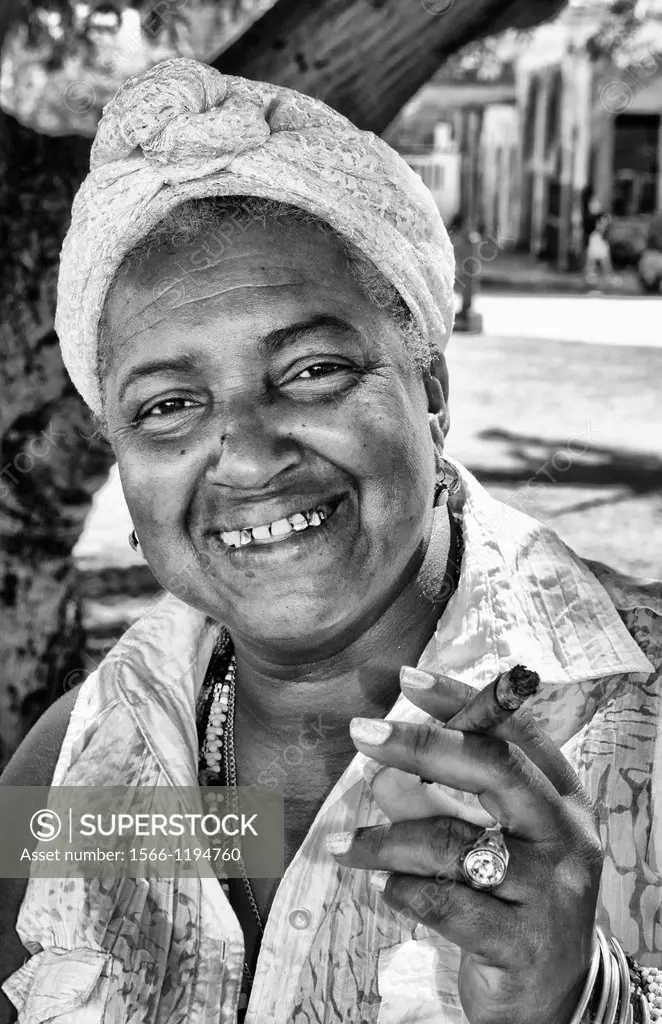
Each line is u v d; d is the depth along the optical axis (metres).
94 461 3.00
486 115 18.77
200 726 1.42
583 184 18.30
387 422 1.17
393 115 2.45
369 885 1.20
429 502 1.24
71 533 3.08
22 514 3.01
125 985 1.28
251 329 1.15
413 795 0.98
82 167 2.80
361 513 1.17
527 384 10.12
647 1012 1.04
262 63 2.36
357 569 1.17
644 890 1.17
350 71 2.36
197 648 1.42
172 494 1.19
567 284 17.17
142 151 1.19
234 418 1.15
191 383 1.17
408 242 1.22
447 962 1.16
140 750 1.38
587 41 13.04
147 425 1.21
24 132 2.78
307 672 1.27
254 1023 1.21
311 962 1.20
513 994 0.96
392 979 1.16
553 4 2.77
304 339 1.16
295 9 2.34
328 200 1.15
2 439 2.92
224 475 1.14
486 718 0.93
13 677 3.12
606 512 6.75
